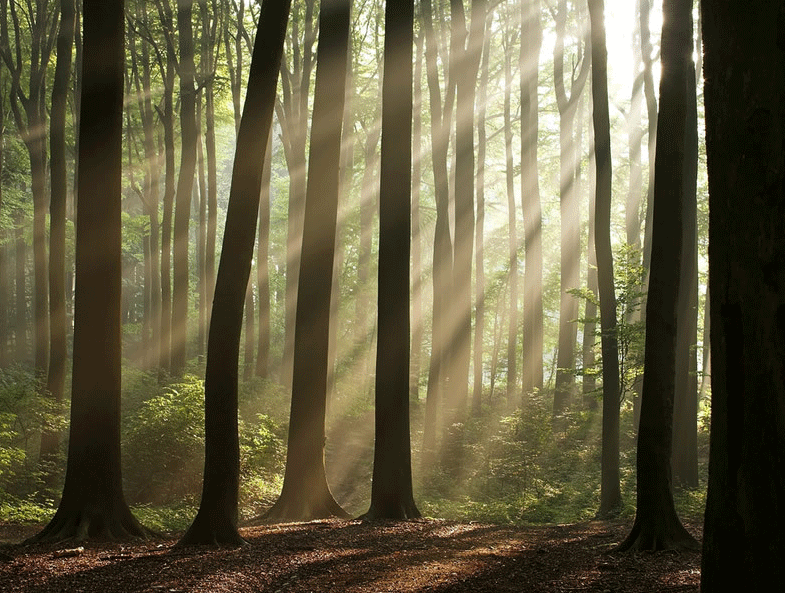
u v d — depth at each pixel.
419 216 35.12
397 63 14.12
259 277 29.25
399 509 13.56
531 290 29.23
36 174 25.14
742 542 3.66
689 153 19.89
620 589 7.84
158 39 30.48
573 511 17.92
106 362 11.13
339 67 14.38
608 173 17.92
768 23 3.65
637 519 10.53
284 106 29.19
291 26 31.62
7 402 17.91
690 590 7.71
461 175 24.69
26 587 7.70
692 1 11.13
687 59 11.12
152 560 9.09
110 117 11.34
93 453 10.98
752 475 3.63
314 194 14.33
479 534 12.07
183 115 26.64
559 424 26.59
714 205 3.81
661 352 10.62
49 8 28.55
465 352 24.67
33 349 37.03
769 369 3.57
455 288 24.80
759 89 3.65
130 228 32.91
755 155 3.64
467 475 20.70
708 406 27.02
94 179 11.22
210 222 29.50
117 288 11.30
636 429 25.83
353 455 24.41
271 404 24.80
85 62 11.35
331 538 11.12
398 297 13.91
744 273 3.65
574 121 36.78
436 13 30.70
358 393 32.06
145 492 16.94
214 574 8.37
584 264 38.94
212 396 10.48
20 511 14.18
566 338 29.59
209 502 10.38
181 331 25.97
